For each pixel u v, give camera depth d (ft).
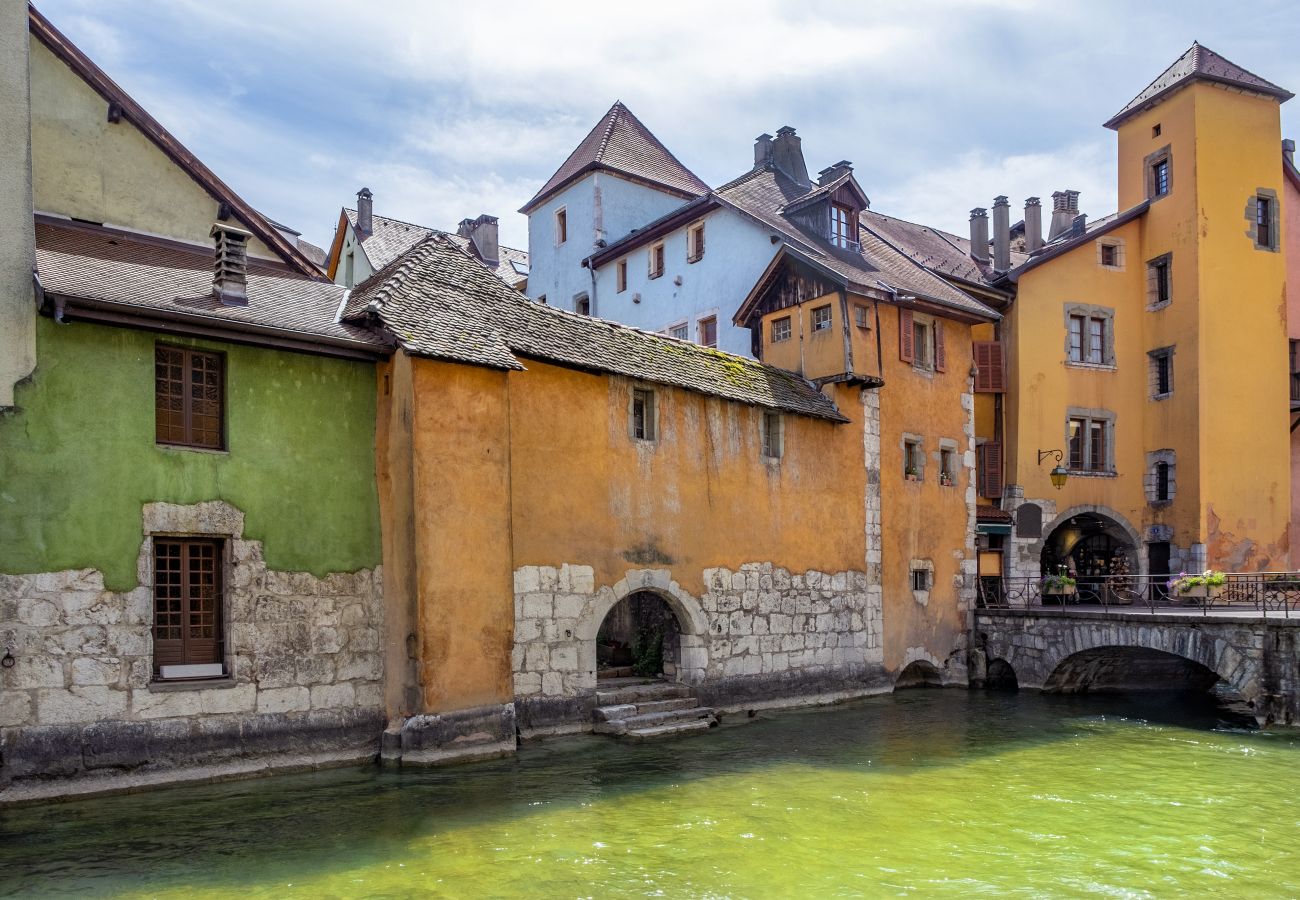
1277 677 50.31
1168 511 81.87
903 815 33.91
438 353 40.45
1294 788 38.55
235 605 37.04
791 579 57.67
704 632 52.44
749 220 73.20
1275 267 83.61
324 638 39.11
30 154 34.32
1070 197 94.22
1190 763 43.14
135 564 34.96
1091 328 83.92
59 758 32.83
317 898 25.16
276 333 38.11
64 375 34.12
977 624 69.00
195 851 28.58
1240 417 81.10
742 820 32.86
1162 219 83.97
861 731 50.03
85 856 27.96
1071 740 48.42
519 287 104.53
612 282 89.92
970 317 71.67
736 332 74.23
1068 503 81.05
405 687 39.68
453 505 40.91
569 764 40.37
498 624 42.06
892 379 65.87
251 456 38.04
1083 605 79.46
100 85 43.55
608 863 28.14
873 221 88.53
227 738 36.32
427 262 47.26
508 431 43.42
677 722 48.65
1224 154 82.28
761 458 56.65
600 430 48.52
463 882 26.43
